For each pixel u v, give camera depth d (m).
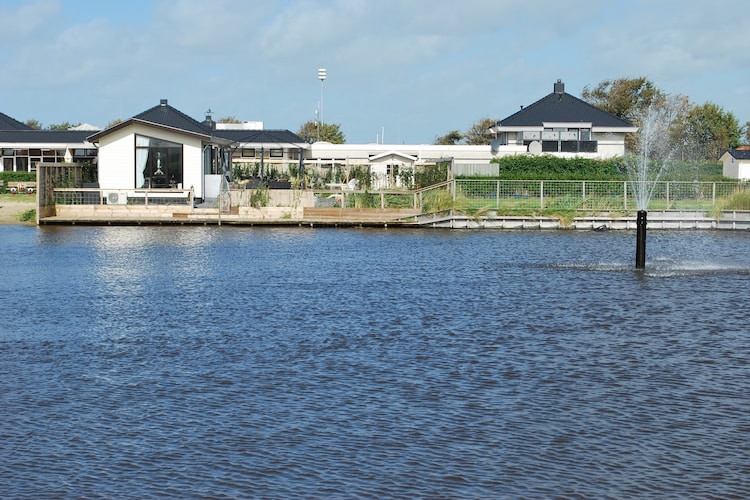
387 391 16.62
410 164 76.25
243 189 58.16
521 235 50.06
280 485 12.41
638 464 13.21
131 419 15.03
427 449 13.71
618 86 136.50
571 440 14.12
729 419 15.11
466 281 30.95
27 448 13.70
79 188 55.66
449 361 18.88
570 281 31.08
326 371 18.05
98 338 21.16
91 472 12.82
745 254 40.88
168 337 21.28
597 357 19.25
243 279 31.27
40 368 18.30
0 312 24.56
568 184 57.41
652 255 40.22
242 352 19.70
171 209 54.94
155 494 12.12
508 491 12.29
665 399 16.16
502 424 14.82
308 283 30.34
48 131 87.56
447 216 53.81
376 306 25.67
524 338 21.22
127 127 56.72
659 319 23.73
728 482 12.65
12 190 69.19
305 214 55.34
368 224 53.97
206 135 56.88
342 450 13.65
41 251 40.09
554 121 95.38
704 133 131.75
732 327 22.62
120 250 40.69
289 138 90.12
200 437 14.17
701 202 58.19
